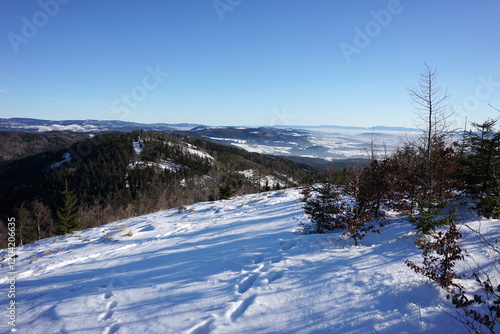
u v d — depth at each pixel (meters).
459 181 7.75
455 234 3.81
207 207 18.58
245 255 6.76
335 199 8.43
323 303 3.89
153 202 38.28
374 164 9.12
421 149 9.13
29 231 35.94
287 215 12.09
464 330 2.93
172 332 3.69
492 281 3.87
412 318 3.23
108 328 4.05
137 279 6.07
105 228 15.99
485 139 7.21
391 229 7.29
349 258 5.45
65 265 8.80
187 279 5.60
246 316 3.83
